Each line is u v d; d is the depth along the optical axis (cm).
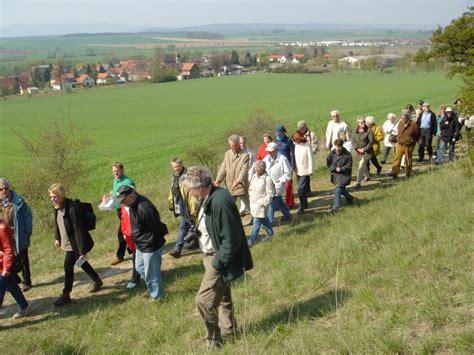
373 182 1412
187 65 16562
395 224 871
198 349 580
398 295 553
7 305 888
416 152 1869
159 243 769
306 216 1155
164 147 4375
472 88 1248
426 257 641
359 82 10925
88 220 830
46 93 12375
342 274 687
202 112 7256
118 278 956
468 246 638
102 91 12238
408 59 13275
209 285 550
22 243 903
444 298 505
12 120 7431
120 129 6028
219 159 2319
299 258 840
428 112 1617
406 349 429
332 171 1142
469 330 421
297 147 1170
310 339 496
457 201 918
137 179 3106
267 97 8881
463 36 1967
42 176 1678
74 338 706
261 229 1116
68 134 1883
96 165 3669
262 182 977
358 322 513
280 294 691
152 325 705
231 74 17312
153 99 9838
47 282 988
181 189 784
